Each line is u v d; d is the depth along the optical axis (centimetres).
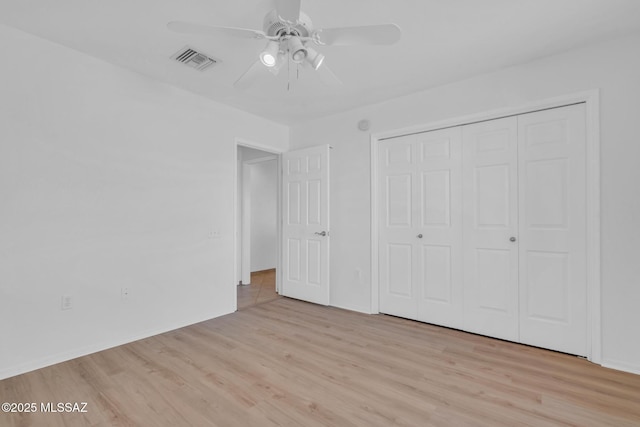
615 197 211
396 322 307
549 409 167
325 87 292
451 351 239
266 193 621
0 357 198
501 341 258
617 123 211
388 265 329
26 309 208
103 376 202
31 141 212
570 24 197
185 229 301
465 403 173
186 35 211
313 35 168
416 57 238
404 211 318
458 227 285
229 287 340
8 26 202
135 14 188
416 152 310
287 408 169
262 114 369
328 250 359
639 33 205
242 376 202
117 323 252
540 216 245
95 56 240
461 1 176
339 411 166
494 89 261
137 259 265
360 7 181
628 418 158
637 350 204
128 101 261
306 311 345
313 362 222
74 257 230
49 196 219
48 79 219
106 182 247
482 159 272
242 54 235
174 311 290
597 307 216
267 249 623
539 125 246
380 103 328
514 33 207
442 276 294
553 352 237
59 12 187
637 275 204
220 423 157
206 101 319
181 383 193
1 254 199
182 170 298
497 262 264
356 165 347
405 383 194
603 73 216
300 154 389
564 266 235
